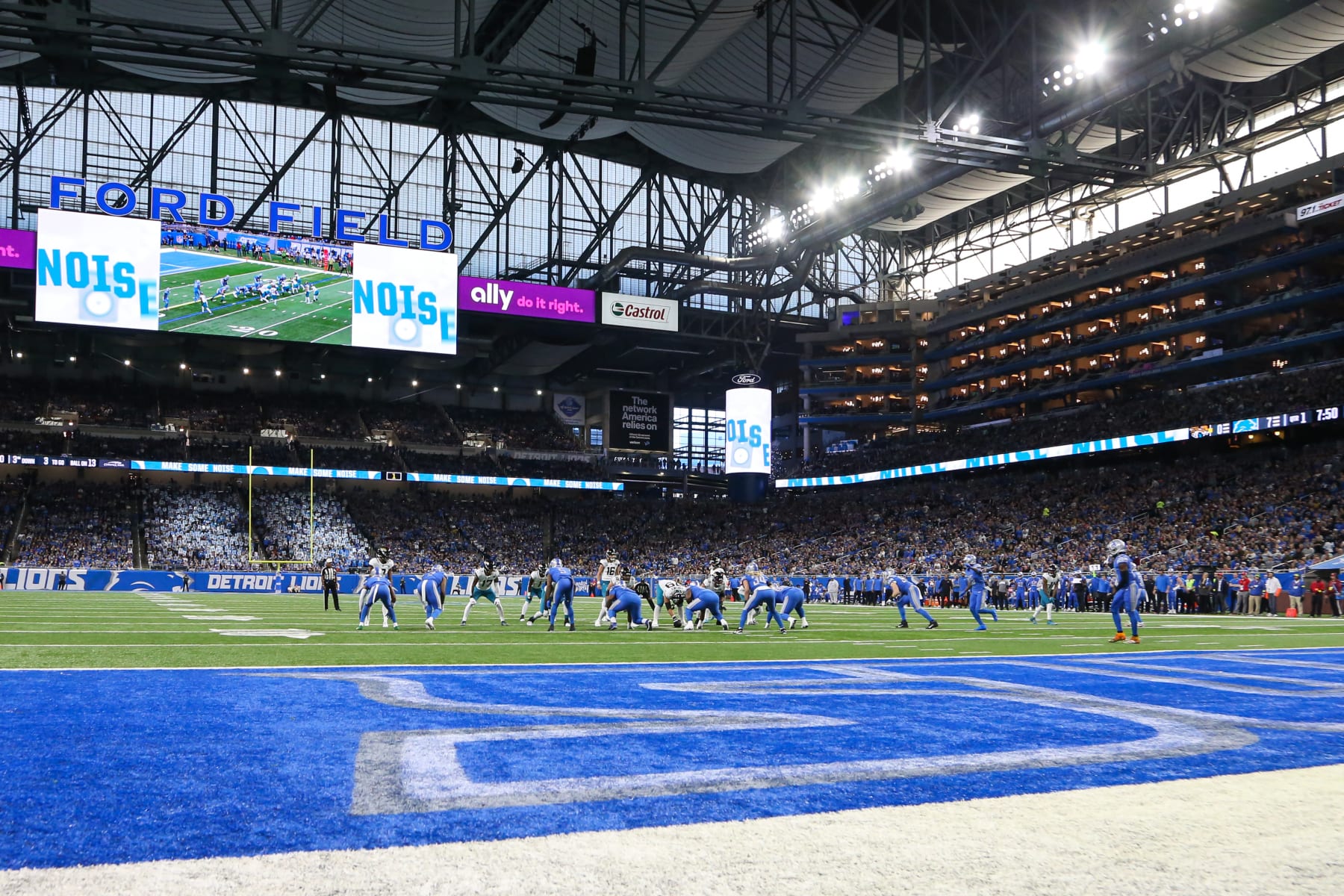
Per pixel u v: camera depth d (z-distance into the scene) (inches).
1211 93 1947.6
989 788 190.2
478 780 193.9
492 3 1549.0
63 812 165.5
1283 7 1301.7
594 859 141.6
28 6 992.2
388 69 1118.4
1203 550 1764.3
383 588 765.9
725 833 155.9
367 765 207.6
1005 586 1694.1
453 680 375.6
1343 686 393.7
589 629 798.5
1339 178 1894.7
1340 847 151.6
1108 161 1430.9
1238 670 466.6
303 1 1540.4
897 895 127.3
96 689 328.5
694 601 808.3
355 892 126.4
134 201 1897.1
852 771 205.0
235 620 842.2
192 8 1571.1
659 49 1647.4
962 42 1648.6
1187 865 141.9
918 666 474.3
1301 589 1342.3
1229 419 1932.8
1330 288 1923.0
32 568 1759.4
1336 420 1768.0
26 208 1914.4
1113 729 269.0
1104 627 944.3
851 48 1272.1
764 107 1219.2
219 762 209.0
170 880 130.6
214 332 1915.6
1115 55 1419.8
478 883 130.5
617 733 250.8
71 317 1818.4
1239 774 207.3
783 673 427.2
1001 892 129.2
